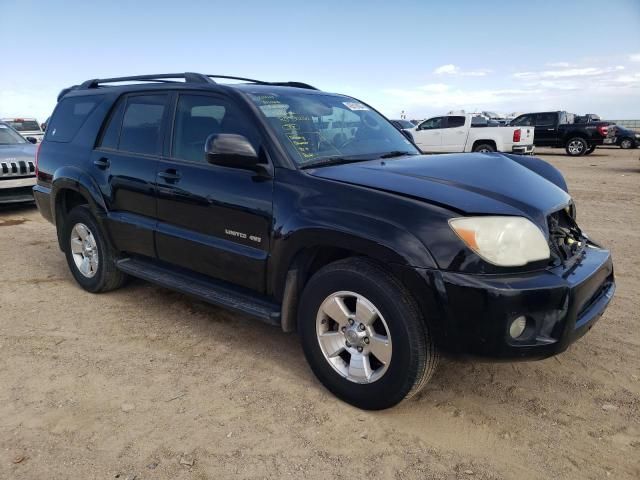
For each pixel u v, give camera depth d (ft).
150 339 12.60
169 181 12.28
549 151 83.10
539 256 8.59
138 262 14.12
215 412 9.57
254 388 10.41
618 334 12.76
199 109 12.21
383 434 8.98
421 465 8.25
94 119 15.03
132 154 13.53
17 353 11.81
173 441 8.73
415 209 8.68
